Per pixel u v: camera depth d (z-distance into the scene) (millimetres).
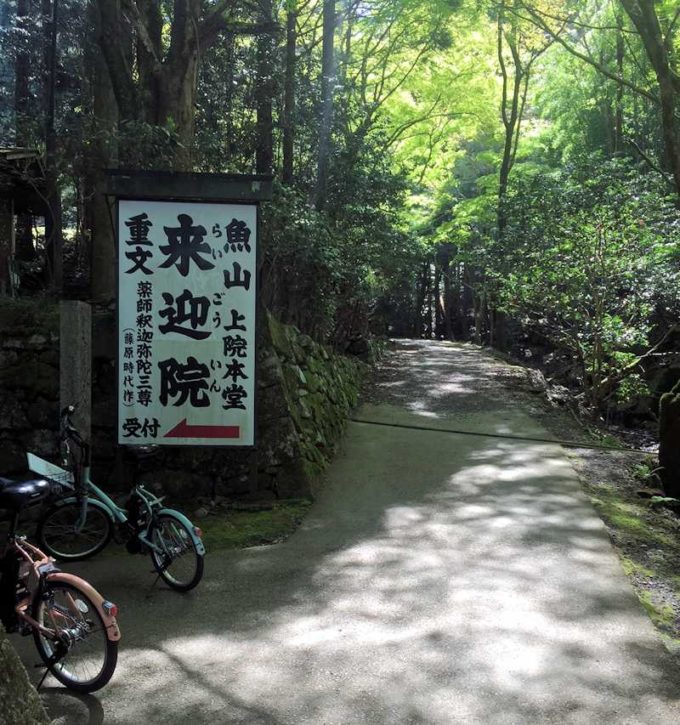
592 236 10562
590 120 19484
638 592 4348
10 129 12344
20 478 5977
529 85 23250
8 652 2219
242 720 2961
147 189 5605
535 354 20469
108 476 6109
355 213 11641
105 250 10938
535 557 4762
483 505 5875
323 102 11266
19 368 6062
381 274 14305
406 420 9258
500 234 14375
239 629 3793
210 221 5727
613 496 6430
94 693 3184
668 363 13344
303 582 4406
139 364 5754
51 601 3244
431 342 25578
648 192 10922
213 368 5785
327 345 11719
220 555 4914
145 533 4480
